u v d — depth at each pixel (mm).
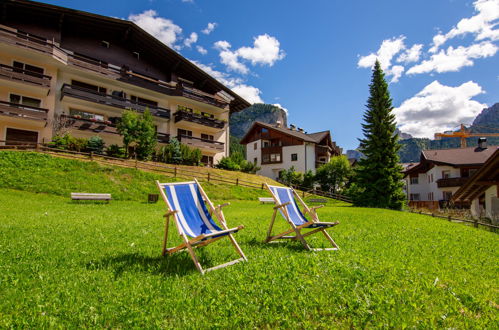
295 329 2498
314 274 3836
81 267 3953
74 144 20438
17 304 2775
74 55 22734
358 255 5047
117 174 18578
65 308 2721
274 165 45969
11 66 19484
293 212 6141
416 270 4297
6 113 19141
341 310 2799
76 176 16859
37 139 20906
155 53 27750
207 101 30781
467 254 5723
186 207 4602
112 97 24156
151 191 17906
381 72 25578
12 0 19516
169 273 3797
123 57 26312
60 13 21562
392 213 16766
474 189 14500
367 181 24766
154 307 2785
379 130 25047
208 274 3742
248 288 3289
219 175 25438
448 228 10477
